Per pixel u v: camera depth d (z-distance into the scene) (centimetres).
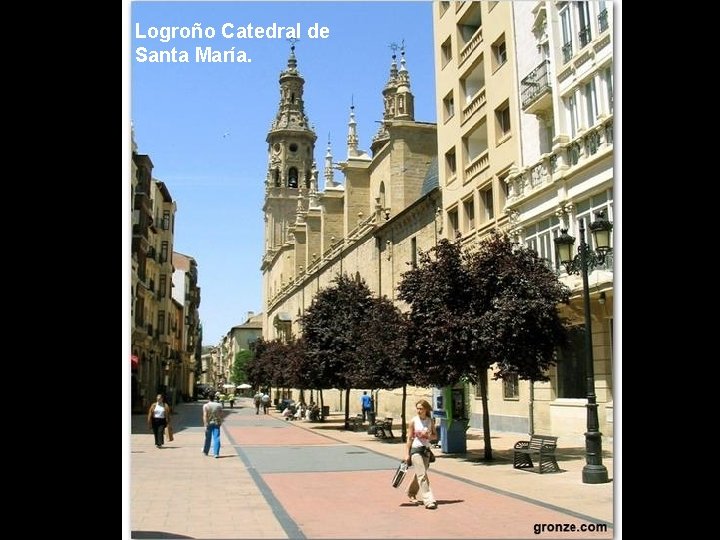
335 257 5319
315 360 3122
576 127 2059
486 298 1652
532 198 2234
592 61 1947
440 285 1678
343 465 1612
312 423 3722
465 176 3059
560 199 2053
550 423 2170
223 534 833
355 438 2558
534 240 2262
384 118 5634
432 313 1667
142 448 2038
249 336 13725
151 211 4462
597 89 1914
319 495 1146
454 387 1861
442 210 3288
